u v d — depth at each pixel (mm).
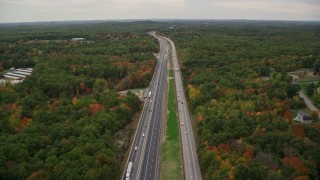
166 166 188125
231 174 153125
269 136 179625
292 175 148750
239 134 188875
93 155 175375
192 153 198250
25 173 157000
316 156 162500
